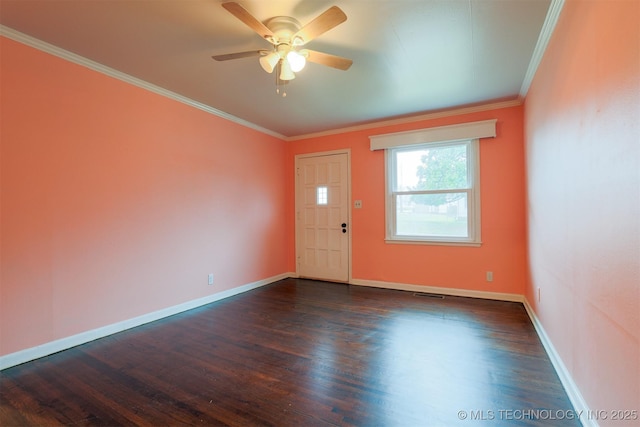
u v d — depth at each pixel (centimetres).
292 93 332
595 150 143
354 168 462
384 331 279
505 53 252
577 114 167
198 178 362
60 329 244
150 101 312
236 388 192
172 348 248
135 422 162
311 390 189
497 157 371
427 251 412
